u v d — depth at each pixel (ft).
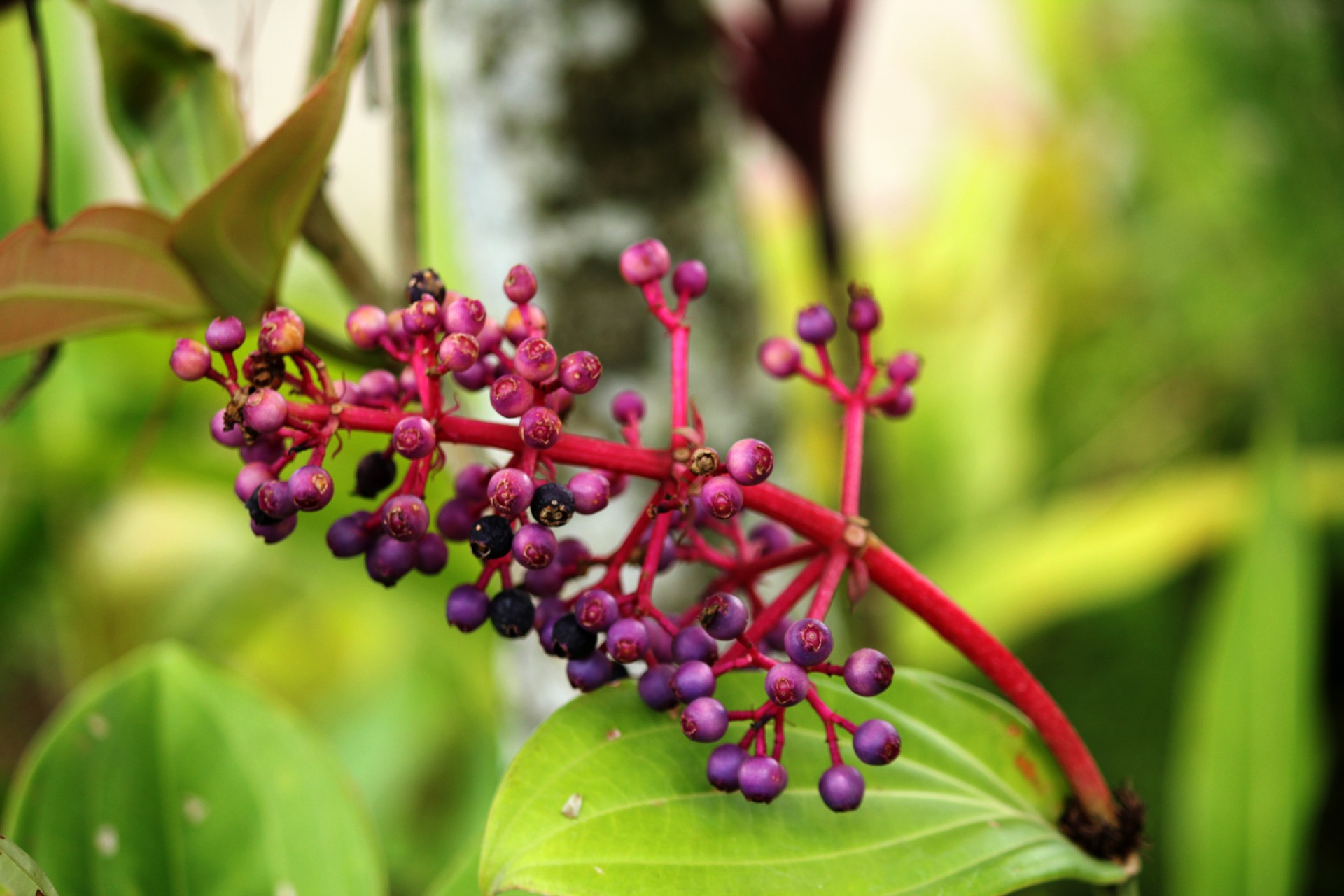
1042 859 1.51
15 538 3.14
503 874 1.43
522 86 2.05
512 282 1.49
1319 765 2.31
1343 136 3.71
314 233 1.71
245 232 1.62
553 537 1.42
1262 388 3.78
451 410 1.47
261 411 1.41
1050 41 4.30
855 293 1.59
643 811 1.47
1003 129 4.47
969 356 4.05
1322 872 3.04
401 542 1.44
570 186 2.09
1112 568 3.13
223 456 2.96
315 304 3.35
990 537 3.54
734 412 2.23
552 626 1.48
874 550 1.51
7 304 1.62
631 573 2.08
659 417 2.16
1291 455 2.45
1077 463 3.98
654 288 1.52
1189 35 3.88
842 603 2.41
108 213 1.60
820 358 1.58
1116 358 4.02
